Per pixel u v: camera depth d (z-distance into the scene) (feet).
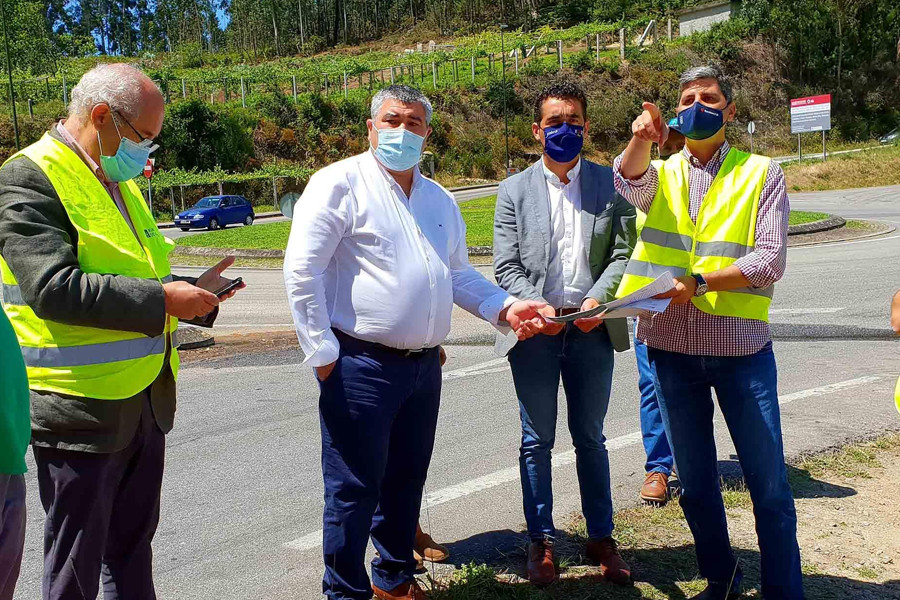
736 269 10.50
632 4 317.83
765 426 10.83
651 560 12.85
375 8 428.56
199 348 32.58
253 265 63.87
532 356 12.62
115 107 9.05
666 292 10.11
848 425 19.15
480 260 57.72
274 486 17.02
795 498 14.94
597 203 12.93
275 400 24.14
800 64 216.74
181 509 15.88
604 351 12.70
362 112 190.08
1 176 8.70
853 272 44.62
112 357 9.03
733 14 229.04
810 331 30.71
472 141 192.24
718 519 11.41
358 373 10.66
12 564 7.13
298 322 10.36
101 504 9.16
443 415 21.86
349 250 10.71
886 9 214.28
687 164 11.44
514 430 20.30
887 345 27.99
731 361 10.90
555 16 361.10
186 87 208.44
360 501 10.75
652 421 15.57
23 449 7.04
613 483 16.35
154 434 9.80
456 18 395.75
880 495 15.03
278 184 157.07
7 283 9.00
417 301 10.68
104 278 8.67
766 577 11.00
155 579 12.92
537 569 12.09
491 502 15.67
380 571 11.71
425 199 11.44
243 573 13.09
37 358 8.87
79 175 9.04
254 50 406.82
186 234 104.58
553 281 12.93
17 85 179.11
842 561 12.50
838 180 128.26
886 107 213.87
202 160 162.81
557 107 12.60
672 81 212.64
